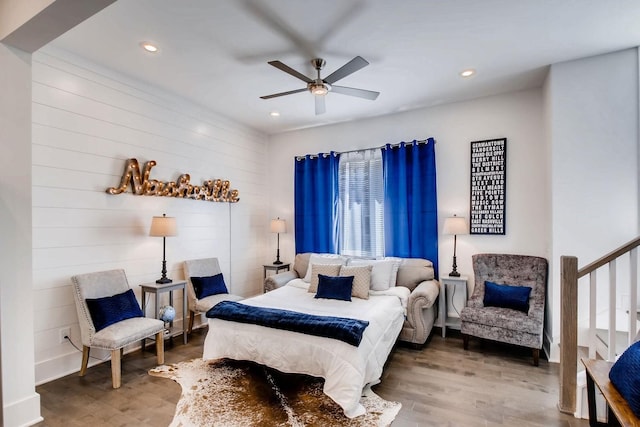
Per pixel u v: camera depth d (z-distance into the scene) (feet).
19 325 7.39
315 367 8.31
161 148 12.67
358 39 9.18
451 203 14.15
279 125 17.33
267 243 18.78
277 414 7.68
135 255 11.76
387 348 9.82
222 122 15.70
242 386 8.98
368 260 14.16
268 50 9.76
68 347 9.77
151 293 11.95
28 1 6.42
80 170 10.14
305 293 12.96
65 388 8.89
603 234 10.10
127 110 11.47
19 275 7.43
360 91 10.05
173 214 13.23
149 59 10.30
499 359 10.83
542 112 12.41
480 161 13.52
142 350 11.55
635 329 7.34
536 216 12.58
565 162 10.50
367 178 15.98
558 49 9.75
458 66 10.82
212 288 13.15
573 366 7.71
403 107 14.62
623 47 9.70
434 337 13.08
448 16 8.12
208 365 10.30
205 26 8.51
